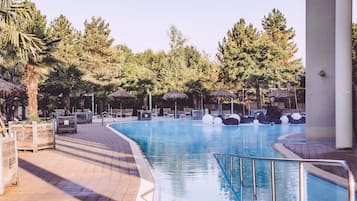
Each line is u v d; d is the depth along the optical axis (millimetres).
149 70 39594
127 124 26672
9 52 18016
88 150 12250
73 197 6137
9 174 6676
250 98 38000
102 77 37438
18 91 16984
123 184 7102
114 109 36781
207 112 30844
